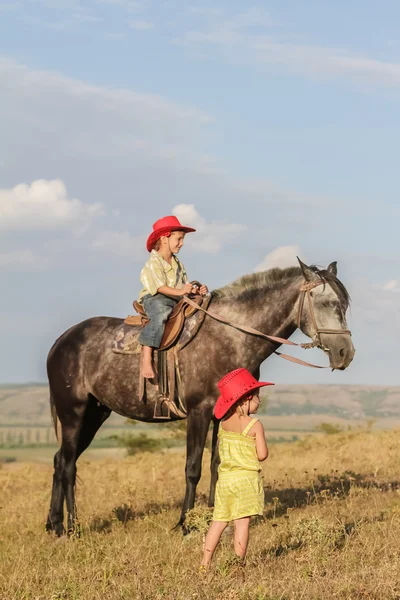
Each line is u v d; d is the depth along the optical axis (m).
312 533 7.10
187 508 8.78
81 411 10.00
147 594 5.77
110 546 7.95
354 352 8.68
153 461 18.75
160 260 9.08
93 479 15.84
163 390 9.05
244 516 6.33
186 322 8.99
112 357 9.65
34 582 6.74
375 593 5.41
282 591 5.52
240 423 6.50
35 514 11.38
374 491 10.16
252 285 9.05
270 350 8.95
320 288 8.74
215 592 5.64
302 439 22.11
